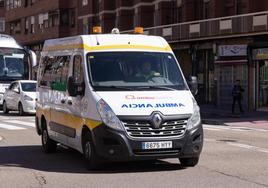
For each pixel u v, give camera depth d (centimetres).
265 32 3142
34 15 6569
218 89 3600
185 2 4053
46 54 1437
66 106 1213
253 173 1052
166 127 1022
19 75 3161
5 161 1241
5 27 7844
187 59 4075
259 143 1620
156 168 1105
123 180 980
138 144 1010
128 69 1123
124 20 4909
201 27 3634
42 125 1439
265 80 3284
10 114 2998
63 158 1283
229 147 1493
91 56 1135
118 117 1012
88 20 5494
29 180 999
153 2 4569
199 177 1006
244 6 3469
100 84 1091
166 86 1109
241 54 3344
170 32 3959
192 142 1041
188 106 1052
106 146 1015
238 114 3019
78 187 924
